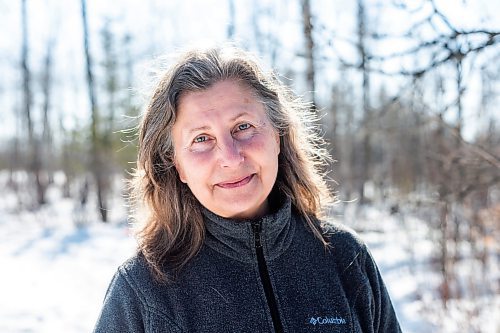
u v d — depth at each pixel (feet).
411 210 20.42
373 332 5.20
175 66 4.71
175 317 4.58
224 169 4.55
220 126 4.55
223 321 4.64
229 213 4.76
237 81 4.66
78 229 43.98
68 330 19.49
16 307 21.89
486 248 17.85
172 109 4.64
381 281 5.59
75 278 27.20
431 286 19.63
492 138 16.31
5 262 31.12
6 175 93.40
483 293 17.74
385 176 37.68
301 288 4.96
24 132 76.02
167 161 4.92
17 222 49.08
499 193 17.69
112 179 52.65
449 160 12.34
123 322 4.61
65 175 66.08
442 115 11.39
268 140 4.74
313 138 5.78
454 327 16.33
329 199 5.71
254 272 4.85
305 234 5.28
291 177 5.32
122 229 43.37
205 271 4.78
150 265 4.72
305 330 4.78
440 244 19.25
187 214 4.86
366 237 30.40
